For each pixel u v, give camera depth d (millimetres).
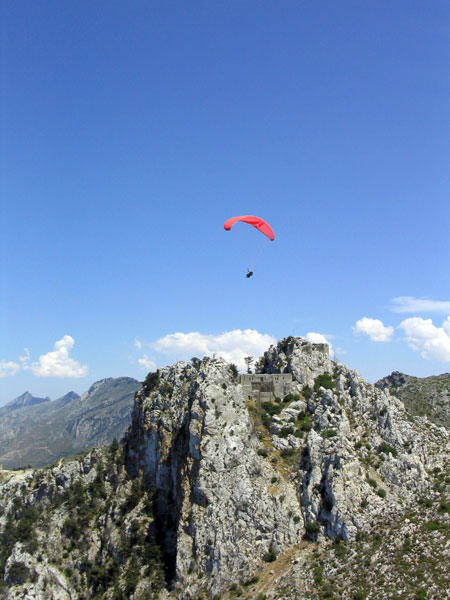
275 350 180250
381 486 133000
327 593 109312
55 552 169750
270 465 139625
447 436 158250
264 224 150500
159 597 128875
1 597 162500
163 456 159000
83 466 199375
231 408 144000
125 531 154000
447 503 127500
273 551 125250
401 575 109000
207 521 129125
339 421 143375
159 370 185750
